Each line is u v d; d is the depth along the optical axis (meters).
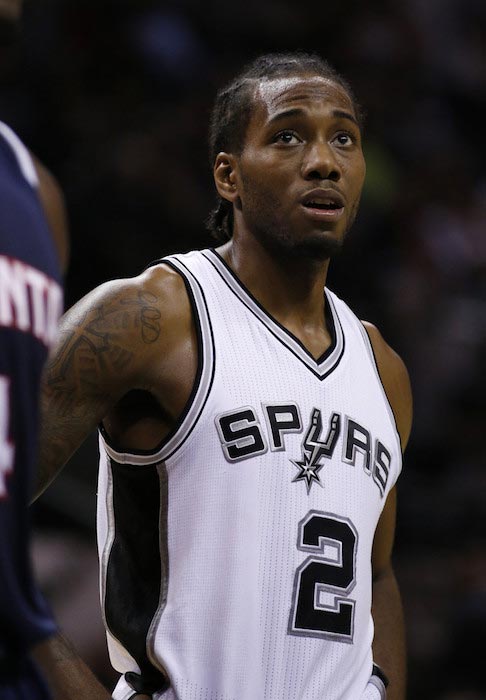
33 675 5.83
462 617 17.95
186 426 8.33
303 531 8.39
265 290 8.92
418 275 27.42
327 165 8.59
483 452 23.94
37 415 5.63
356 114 9.13
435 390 24.77
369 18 31.80
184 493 8.34
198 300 8.67
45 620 5.80
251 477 8.32
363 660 8.77
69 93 24.84
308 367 8.79
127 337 8.31
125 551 8.66
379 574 10.05
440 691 18.14
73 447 8.18
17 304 5.52
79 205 22.52
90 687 8.08
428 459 23.70
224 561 8.23
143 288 8.55
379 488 8.97
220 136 9.23
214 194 24.14
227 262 9.05
